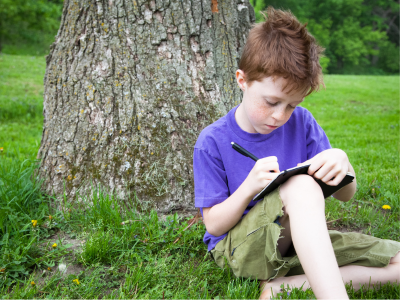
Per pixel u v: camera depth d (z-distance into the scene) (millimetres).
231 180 1669
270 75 1378
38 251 1982
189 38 2461
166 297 1645
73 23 2479
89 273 1839
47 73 2594
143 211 2307
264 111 1453
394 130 6188
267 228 1445
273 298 1518
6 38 22484
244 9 2660
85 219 2211
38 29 23422
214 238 1766
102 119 2418
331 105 9734
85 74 2445
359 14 34062
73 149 2453
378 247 1610
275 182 1351
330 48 34031
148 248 1991
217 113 2475
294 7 30844
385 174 3273
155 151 2377
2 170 2604
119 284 1767
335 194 1801
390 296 1534
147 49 2414
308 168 1449
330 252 1252
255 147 1667
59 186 2463
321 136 1836
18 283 1705
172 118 2406
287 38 1423
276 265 1581
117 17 2404
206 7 2479
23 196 2355
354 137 5562
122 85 2404
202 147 1673
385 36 34969
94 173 2395
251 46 1493
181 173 2379
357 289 1594
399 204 2621
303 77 1361
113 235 2078
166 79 2424
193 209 2365
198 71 2477
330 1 31969
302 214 1312
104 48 2420
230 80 2568
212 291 1728
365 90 12086
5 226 2141
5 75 10117
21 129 5676
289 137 1764
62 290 1707
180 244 2047
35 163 2820
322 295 1206
